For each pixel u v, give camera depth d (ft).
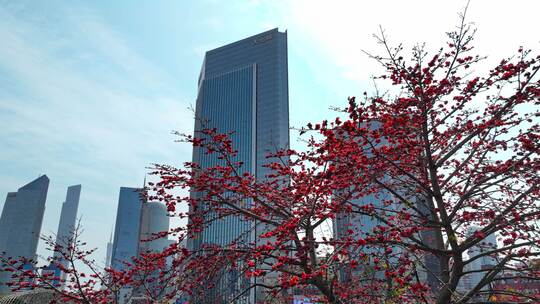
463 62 24.67
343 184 21.66
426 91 24.00
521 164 22.48
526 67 22.50
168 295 21.79
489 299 26.16
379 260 22.61
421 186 24.77
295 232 21.80
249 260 19.58
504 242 23.90
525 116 24.39
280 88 441.68
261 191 25.84
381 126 23.03
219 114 448.24
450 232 23.88
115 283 24.57
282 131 415.44
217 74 477.77
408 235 20.70
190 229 24.02
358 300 28.43
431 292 27.66
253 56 468.34
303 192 21.34
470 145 29.58
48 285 26.08
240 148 404.77
